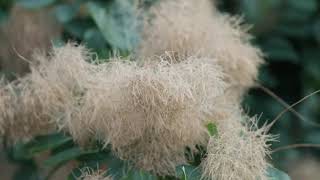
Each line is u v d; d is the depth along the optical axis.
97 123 0.45
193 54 0.49
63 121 0.49
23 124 0.50
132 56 0.49
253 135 0.46
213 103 0.46
